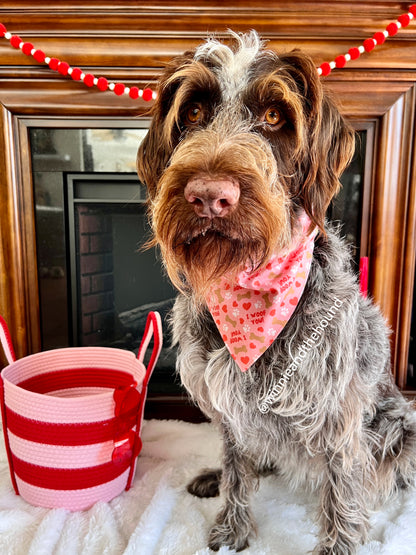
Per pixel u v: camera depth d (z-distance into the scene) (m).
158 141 1.29
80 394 1.80
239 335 1.16
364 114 1.98
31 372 1.68
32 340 2.20
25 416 1.39
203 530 1.41
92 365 1.79
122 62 1.94
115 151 2.05
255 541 1.37
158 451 1.85
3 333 1.60
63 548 1.28
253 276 1.13
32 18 1.87
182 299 1.40
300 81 1.16
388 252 2.09
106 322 2.32
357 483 1.26
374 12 1.83
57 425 1.38
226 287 1.19
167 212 0.99
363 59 1.90
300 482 1.60
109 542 1.31
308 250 1.15
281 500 1.58
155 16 1.85
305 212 1.17
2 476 1.68
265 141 1.09
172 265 1.12
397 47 1.90
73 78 1.90
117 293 2.30
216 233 0.98
